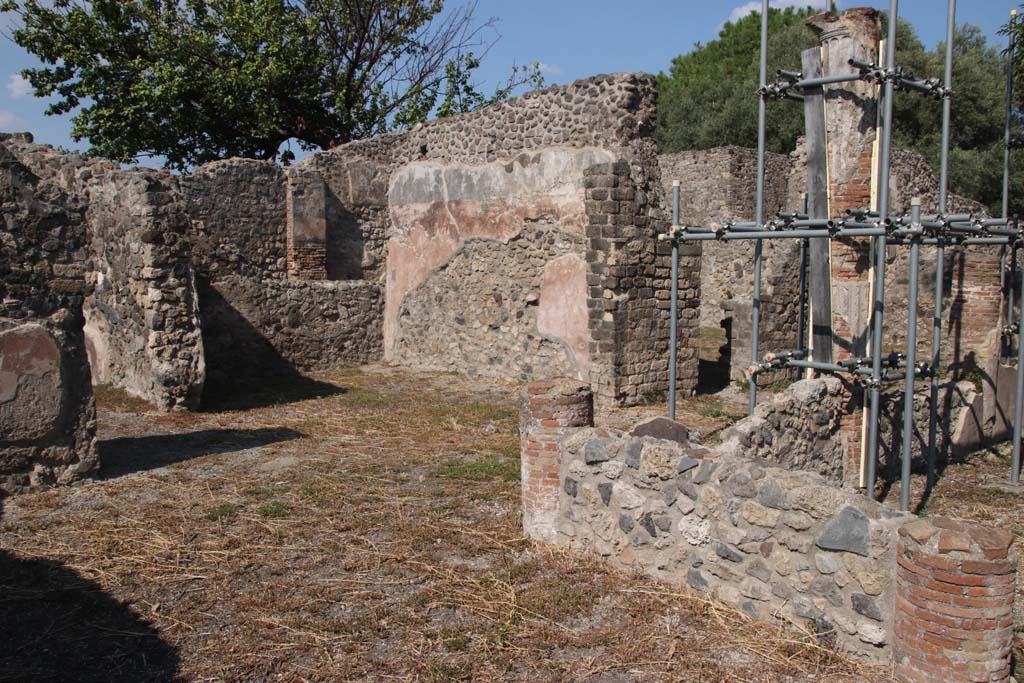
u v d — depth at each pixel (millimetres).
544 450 5551
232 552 5512
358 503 6578
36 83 19047
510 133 12320
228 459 8078
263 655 4102
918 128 25016
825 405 6438
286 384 13133
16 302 6609
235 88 19312
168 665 4027
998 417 8820
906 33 25984
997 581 3434
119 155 19688
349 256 15242
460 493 6824
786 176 23922
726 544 4480
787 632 4148
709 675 3791
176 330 10500
